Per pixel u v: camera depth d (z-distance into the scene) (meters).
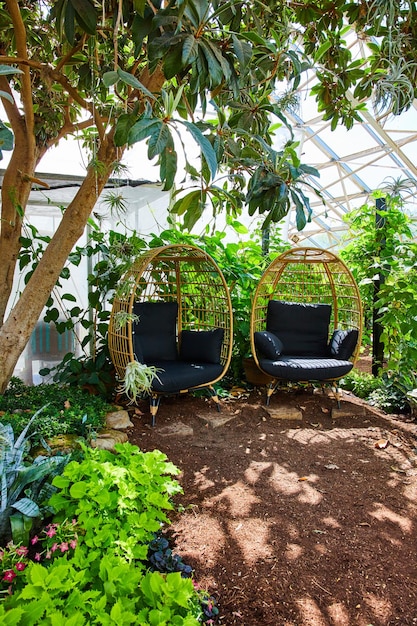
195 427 3.37
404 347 3.84
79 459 2.16
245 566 1.81
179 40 1.54
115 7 1.98
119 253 3.74
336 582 1.74
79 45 2.40
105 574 1.41
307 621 1.55
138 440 2.99
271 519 2.16
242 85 2.17
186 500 2.32
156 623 1.26
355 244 4.80
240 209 2.75
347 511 2.27
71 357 3.78
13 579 1.41
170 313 4.14
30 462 2.13
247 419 3.60
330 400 4.03
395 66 2.22
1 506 1.71
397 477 2.67
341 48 2.63
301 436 3.29
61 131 3.24
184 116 2.35
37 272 2.91
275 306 4.43
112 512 1.75
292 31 2.36
